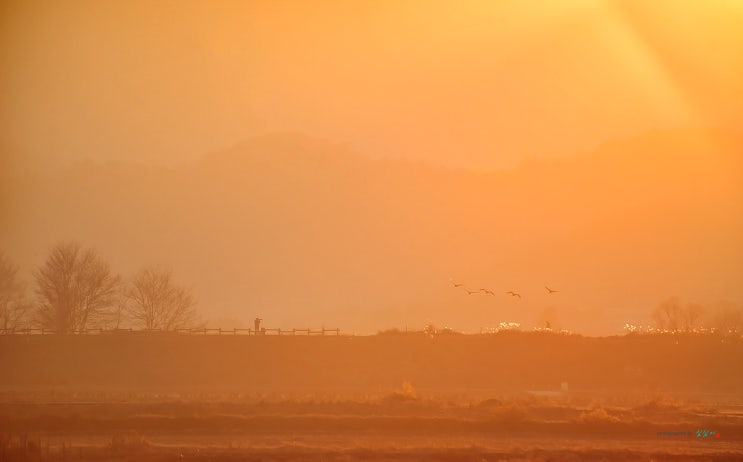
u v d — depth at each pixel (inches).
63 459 6619.1
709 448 7736.2
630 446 7736.2
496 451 7145.7
